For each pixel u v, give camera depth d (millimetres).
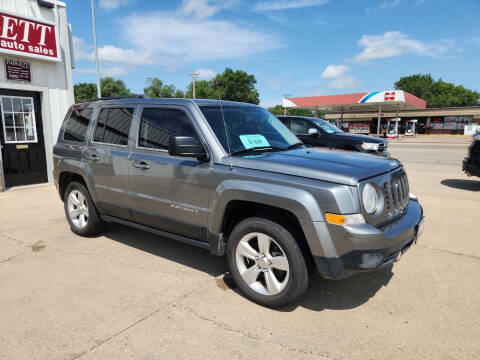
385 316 2914
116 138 4180
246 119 3852
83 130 4664
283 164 2967
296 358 2387
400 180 3197
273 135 3879
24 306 3027
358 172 2805
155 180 3686
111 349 2469
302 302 3137
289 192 2764
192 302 3111
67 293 3258
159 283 3471
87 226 4688
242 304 3090
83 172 4480
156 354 2420
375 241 2609
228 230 3379
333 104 34156
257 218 3006
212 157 3275
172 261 4020
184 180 3432
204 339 2584
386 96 30281
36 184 8531
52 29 8180
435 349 2482
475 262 3986
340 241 2627
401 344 2541
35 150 8484
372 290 3357
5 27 7340
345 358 2389
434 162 14250
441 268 3834
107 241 4664
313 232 2668
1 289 3336
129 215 4086
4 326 2738
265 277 3014
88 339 2580
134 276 3625
